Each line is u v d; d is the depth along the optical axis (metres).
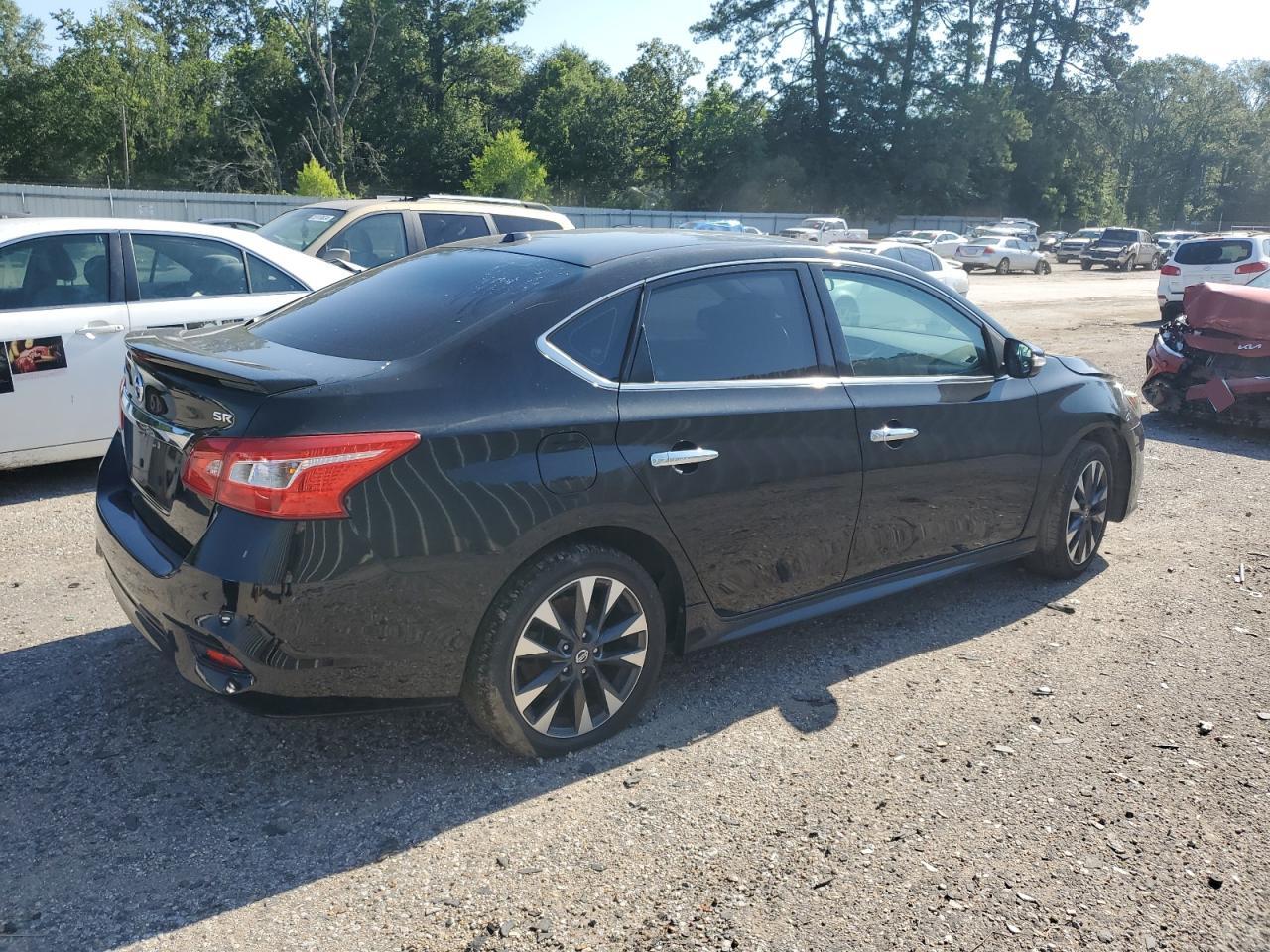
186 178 58.06
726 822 2.92
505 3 65.69
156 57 57.59
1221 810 3.07
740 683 3.82
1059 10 72.00
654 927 2.48
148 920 2.44
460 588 2.86
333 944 2.39
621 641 3.29
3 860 2.64
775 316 3.67
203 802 2.94
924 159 64.31
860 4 63.78
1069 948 2.46
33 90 55.22
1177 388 8.84
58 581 4.55
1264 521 6.22
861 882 2.67
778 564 3.63
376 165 61.88
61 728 3.30
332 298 3.72
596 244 3.62
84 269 5.84
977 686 3.85
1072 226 74.75
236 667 2.72
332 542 2.68
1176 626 4.51
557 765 3.19
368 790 3.02
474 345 3.01
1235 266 16.70
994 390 4.38
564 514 2.99
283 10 55.41
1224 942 2.51
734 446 3.39
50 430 5.71
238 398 2.74
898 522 3.99
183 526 2.89
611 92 66.06
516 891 2.60
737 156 64.44
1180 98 107.69
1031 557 4.92
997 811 3.02
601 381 3.16
